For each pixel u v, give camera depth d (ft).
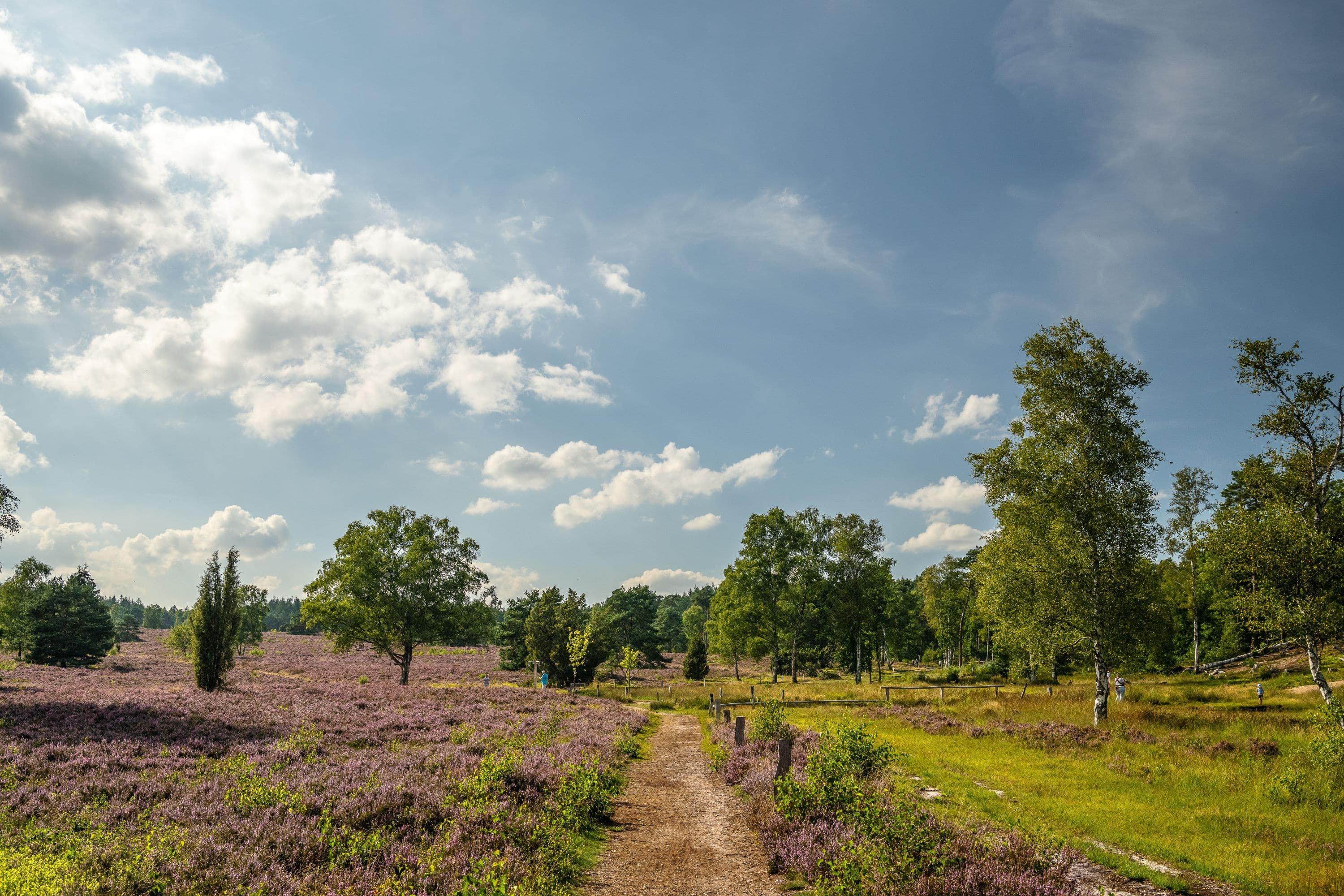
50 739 46.19
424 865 23.58
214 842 25.11
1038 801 41.65
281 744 49.57
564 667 159.84
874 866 23.72
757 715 65.82
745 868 29.60
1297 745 56.85
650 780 51.37
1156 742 63.16
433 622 154.51
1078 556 82.33
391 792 32.76
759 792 40.04
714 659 331.16
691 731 86.94
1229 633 164.45
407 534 158.61
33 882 19.70
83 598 181.78
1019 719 82.43
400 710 79.00
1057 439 86.99
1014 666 121.08
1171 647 182.91
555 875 26.45
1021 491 87.92
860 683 175.73
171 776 37.42
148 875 21.12
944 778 48.65
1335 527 59.36
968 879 22.35
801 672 225.56
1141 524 83.41
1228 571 65.31
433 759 44.86
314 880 22.40
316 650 289.94
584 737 65.31
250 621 258.78
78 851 23.06
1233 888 27.58
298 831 26.68
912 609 288.30
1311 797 40.47
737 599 191.42
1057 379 87.71
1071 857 26.58
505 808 32.58
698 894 26.37
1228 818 37.04
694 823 38.04
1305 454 60.59
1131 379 85.97
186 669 169.27
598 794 39.27
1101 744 63.41
